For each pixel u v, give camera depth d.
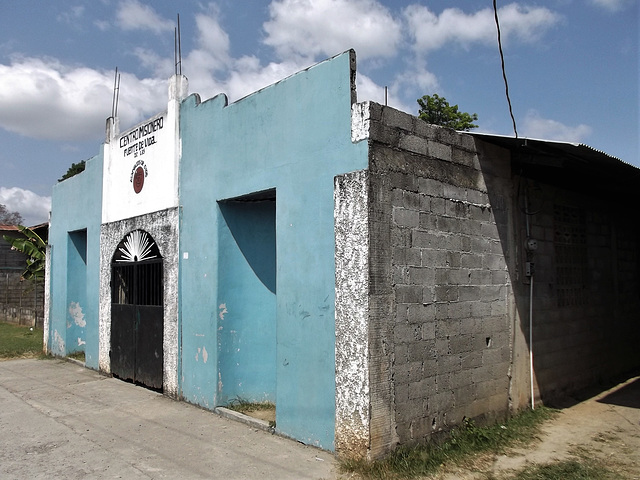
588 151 5.86
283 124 6.23
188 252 7.93
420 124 5.80
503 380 6.70
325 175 5.61
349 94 5.41
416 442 5.37
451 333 5.94
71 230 12.07
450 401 5.84
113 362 9.86
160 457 5.45
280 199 6.20
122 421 6.83
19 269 25.30
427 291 5.66
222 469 5.08
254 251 7.60
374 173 5.18
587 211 8.85
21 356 12.74
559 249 8.05
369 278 5.02
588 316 8.62
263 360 7.56
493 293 6.65
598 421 6.79
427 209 5.77
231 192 7.05
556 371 7.75
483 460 5.34
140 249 9.20
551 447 5.82
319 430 5.50
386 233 5.24
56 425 6.68
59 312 12.52
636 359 9.90
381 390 5.04
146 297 9.06
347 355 5.15
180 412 7.21
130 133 9.68
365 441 4.92
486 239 6.61
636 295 10.10
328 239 5.52
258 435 6.10
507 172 7.05
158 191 8.70
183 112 8.29
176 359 7.98
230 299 7.37
